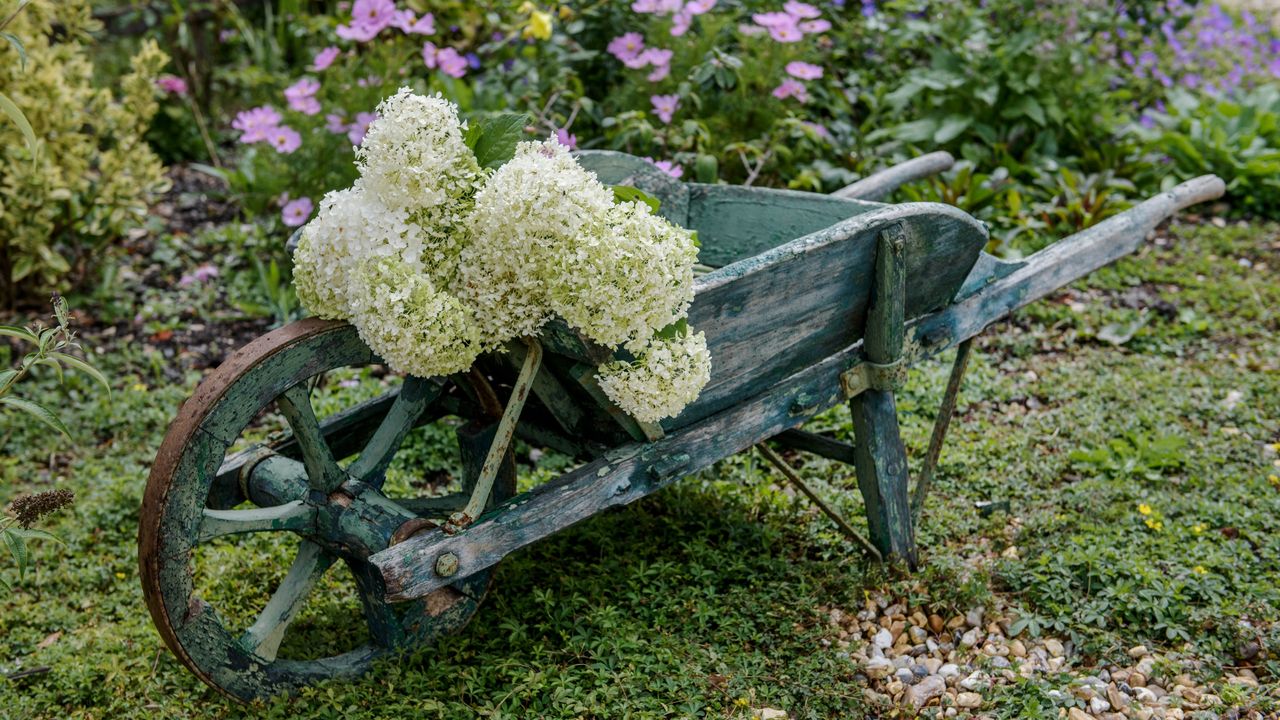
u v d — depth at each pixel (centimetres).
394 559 263
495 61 589
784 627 316
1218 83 732
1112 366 493
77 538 383
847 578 337
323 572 301
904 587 337
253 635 287
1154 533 368
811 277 305
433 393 303
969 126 639
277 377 270
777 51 552
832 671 302
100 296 544
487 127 279
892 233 312
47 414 260
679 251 261
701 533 360
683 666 296
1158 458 412
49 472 432
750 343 303
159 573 265
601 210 258
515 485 326
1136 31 729
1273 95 710
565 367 290
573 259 255
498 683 298
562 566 346
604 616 311
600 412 303
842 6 702
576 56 553
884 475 339
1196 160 645
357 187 274
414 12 583
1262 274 570
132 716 299
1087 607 328
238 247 579
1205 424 445
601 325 259
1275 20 875
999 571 348
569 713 284
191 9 736
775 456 339
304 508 290
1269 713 291
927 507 388
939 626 331
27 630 340
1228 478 402
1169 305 536
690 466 303
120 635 334
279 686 288
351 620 331
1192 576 338
